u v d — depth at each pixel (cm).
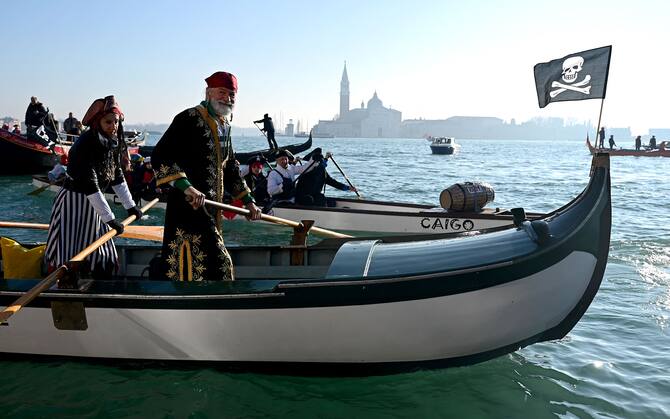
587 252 407
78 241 412
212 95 384
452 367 400
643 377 397
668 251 775
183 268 396
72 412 351
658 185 2034
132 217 426
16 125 2222
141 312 376
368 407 361
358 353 375
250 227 1012
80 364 400
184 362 388
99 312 380
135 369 395
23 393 370
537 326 403
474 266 363
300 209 994
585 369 410
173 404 360
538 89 504
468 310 371
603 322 506
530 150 9019
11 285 390
